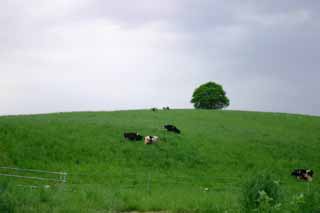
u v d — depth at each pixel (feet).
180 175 118.42
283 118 232.94
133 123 171.53
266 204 44.60
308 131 203.72
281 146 164.04
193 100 343.46
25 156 115.44
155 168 122.31
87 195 66.64
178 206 63.62
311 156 157.58
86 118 181.47
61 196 61.41
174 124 180.96
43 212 49.08
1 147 117.19
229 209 56.24
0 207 46.88
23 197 53.62
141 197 70.74
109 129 151.74
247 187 52.29
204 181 115.14
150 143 139.23
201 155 137.69
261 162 142.20
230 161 137.90
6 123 137.49
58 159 118.42
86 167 115.03
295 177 132.16
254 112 249.34
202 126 185.47
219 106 343.87
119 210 61.26
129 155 128.77
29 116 181.37
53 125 147.84
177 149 138.41
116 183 102.63
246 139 167.53
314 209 43.93
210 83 344.28
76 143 131.34
